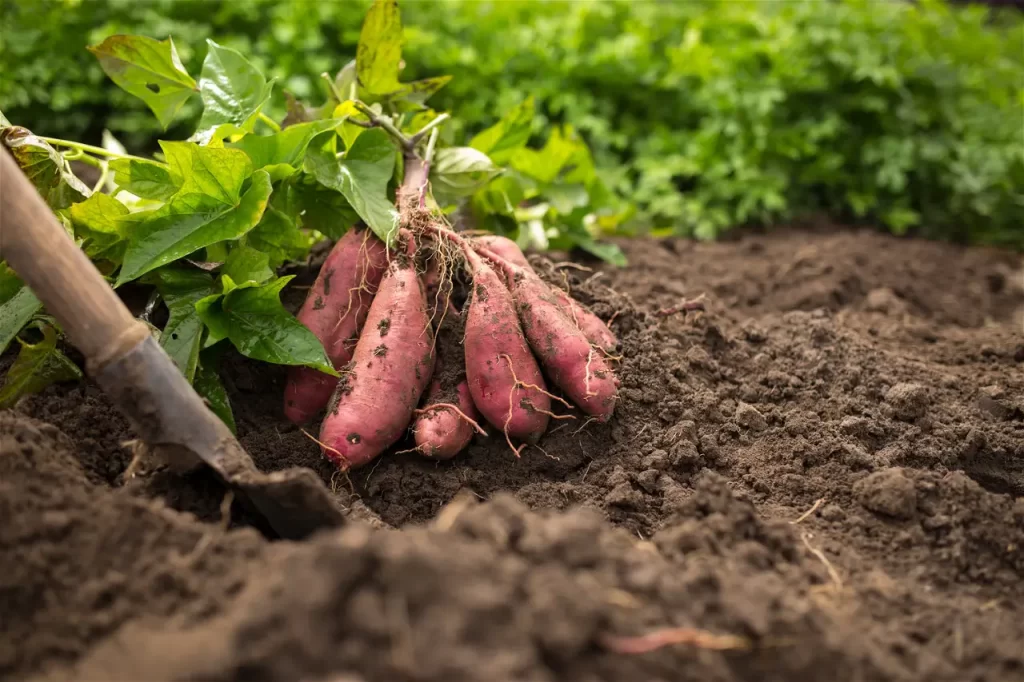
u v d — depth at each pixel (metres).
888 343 1.46
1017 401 1.32
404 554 0.94
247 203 1.21
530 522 1.01
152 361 1.08
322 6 2.14
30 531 1.03
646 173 1.99
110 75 1.35
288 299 1.34
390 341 1.20
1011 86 2.22
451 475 1.23
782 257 1.78
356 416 1.18
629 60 2.12
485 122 2.13
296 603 0.93
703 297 1.42
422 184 1.29
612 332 1.33
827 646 0.99
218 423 1.12
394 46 1.38
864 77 2.00
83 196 1.27
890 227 2.02
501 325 1.21
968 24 2.22
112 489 1.15
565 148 1.55
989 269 1.80
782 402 1.32
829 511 1.18
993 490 1.25
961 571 1.13
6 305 1.21
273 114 1.89
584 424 1.24
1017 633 1.07
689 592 1.00
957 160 1.97
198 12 2.16
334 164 1.27
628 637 0.95
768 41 2.08
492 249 1.30
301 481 1.08
